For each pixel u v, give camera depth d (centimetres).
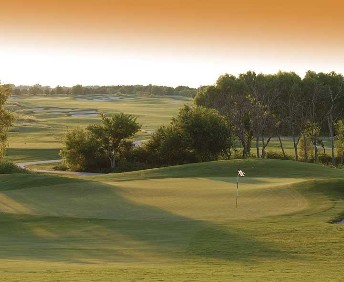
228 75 12912
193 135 9775
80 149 9931
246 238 2689
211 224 3012
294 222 3056
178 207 3566
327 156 10731
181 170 6450
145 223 3100
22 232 2975
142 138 13862
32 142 13338
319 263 2253
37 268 1972
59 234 2903
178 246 2538
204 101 12725
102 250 2475
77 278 1772
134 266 2084
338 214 3288
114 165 10000
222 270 2038
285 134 13500
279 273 2003
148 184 4762
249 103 10588
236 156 10756
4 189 4484
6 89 7938
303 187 4075
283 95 12275
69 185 4541
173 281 1761
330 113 10888
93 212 3475
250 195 3919
